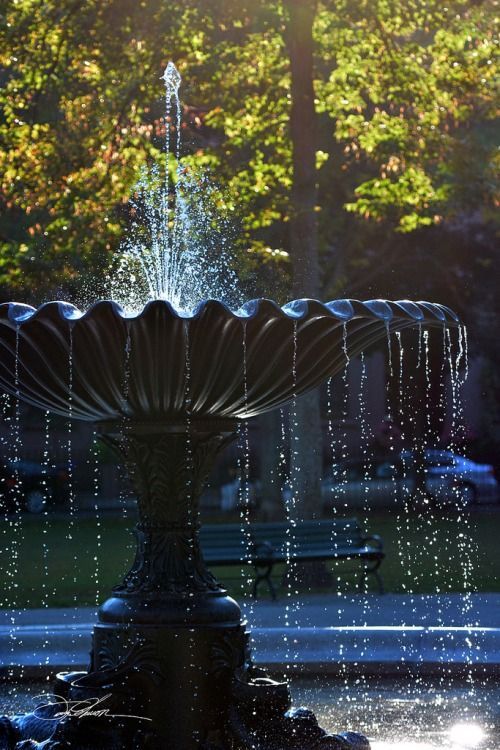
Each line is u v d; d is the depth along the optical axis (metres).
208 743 6.37
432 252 29.20
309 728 6.53
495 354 33.69
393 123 20.17
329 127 23.55
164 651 6.43
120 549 22.16
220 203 19.61
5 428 37.50
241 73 20.17
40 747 6.13
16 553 21.50
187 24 18.52
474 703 8.44
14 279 19.14
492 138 23.41
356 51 19.67
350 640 9.85
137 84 19.02
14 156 19.03
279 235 24.22
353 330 6.34
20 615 13.52
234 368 6.15
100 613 6.71
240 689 6.51
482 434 41.72
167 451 6.66
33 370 6.29
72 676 6.69
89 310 5.70
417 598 14.96
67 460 38.31
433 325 6.91
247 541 15.17
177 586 6.61
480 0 19.08
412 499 34.28
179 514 6.75
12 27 18.66
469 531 25.36
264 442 23.92
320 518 17.73
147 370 6.05
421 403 34.28
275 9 18.22
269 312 5.84
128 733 6.32
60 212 18.81
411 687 9.11
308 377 6.57
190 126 22.55
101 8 18.44
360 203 20.78
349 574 17.84
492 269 30.20
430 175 20.92
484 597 14.97
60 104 19.36
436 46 19.55
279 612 13.62
